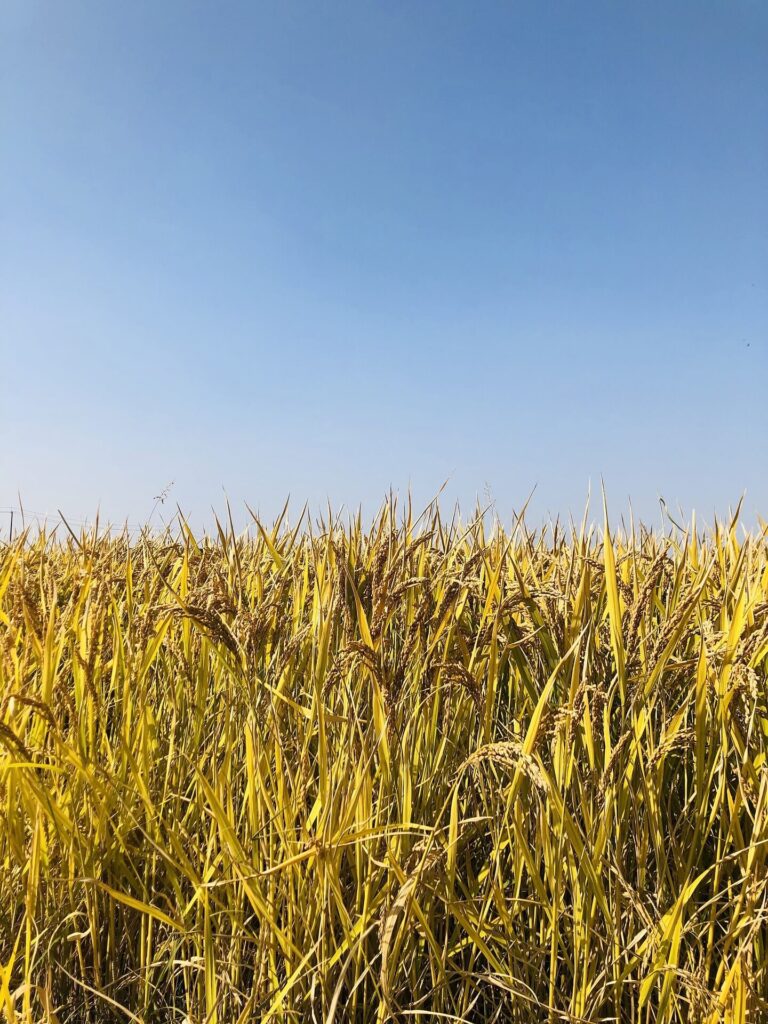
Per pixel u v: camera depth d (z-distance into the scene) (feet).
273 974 6.16
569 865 6.44
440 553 9.88
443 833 6.64
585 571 7.52
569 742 6.81
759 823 6.19
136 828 7.51
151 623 7.68
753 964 6.20
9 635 7.31
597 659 7.59
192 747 8.10
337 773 6.43
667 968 5.80
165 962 6.91
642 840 6.55
